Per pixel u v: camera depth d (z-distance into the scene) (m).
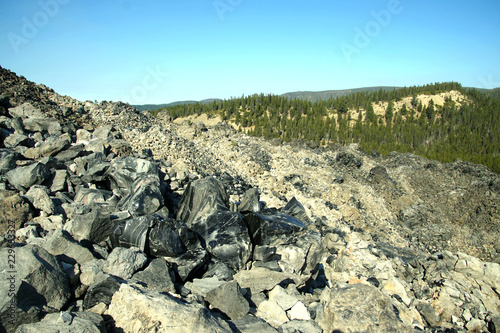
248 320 8.57
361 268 16.75
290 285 10.84
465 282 16.70
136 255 9.16
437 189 44.81
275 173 33.78
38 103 22.75
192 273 10.19
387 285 15.33
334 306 9.66
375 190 42.56
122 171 14.62
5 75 24.70
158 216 10.66
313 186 33.72
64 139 16.95
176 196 16.27
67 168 15.65
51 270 7.59
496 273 16.80
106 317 7.37
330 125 170.38
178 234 10.65
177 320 6.78
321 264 15.64
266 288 10.48
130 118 29.78
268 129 156.38
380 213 36.38
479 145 154.88
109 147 19.20
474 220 36.03
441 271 17.23
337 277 15.45
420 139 173.75
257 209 14.77
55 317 6.86
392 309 9.68
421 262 18.20
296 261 11.91
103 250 9.88
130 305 7.25
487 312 15.00
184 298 8.73
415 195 43.88
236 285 9.09
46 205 11.46
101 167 15.04
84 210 11.48
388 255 18.70
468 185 43.91
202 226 12.34
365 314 9.36
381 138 165.50
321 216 25.86
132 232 9.99
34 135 18.48
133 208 12.37
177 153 25.31
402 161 53.94
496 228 34.00
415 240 34.09
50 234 10.13
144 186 13.16
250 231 12.80
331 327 9.38
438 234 34.88
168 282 8.91
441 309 15.31
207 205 13.11
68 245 8.86
